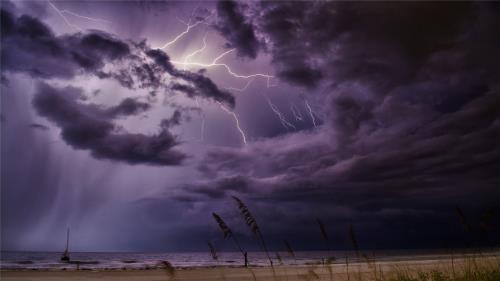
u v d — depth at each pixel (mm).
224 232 5129
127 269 41469
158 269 40438
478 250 6195
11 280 26344
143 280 25703
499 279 6680
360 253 7605
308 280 7945
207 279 24219
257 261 80188
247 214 5301
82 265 66125
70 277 28281
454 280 7238
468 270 7230
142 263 77000
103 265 66188
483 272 7086
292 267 28297
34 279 26891
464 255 6891
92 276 29016
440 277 7824
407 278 8469
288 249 5824
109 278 27500
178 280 23344
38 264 71812
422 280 8305
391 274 8688
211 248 5145
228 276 24812
